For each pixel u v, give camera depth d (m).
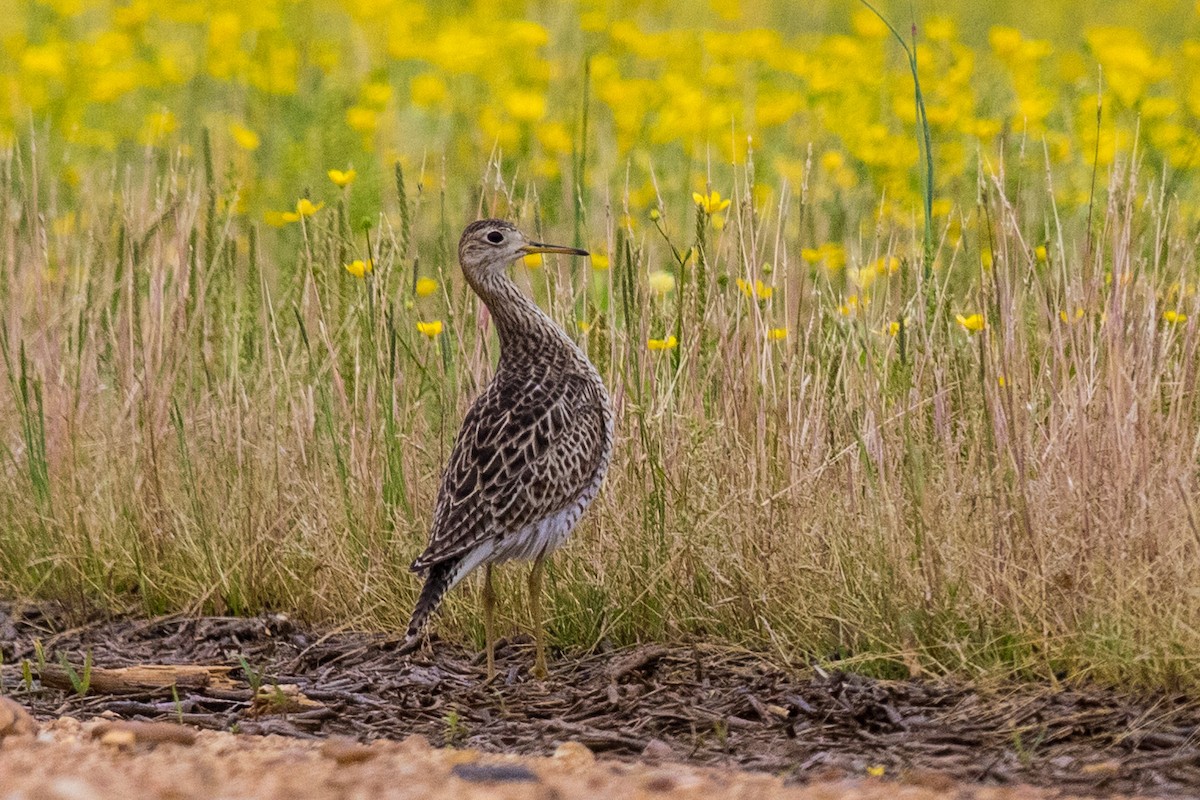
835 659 10.12
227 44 19.27
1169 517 9.71
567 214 15.47
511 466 10.24
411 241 13.88
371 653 11.03
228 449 12.23
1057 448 10.25
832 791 7.29
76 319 13.22
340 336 12.59
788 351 11.45
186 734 8.40
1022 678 9.52
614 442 11.45
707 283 11.82
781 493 10.63
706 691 9.77
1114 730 8.59
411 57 19.12
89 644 11.30
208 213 12.90
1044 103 16.03
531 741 8.98
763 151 17.95
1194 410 10.53
